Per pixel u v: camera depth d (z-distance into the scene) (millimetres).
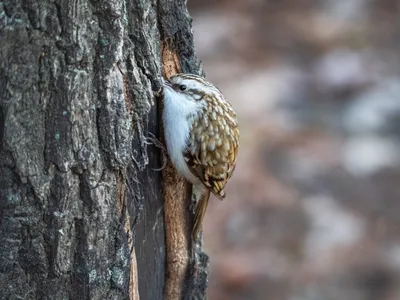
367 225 14266
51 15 6148
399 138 16266
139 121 6938
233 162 8164
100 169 6516
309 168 15258
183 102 7559
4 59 6164
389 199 14812
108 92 6430
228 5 21031
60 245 6516
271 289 12953
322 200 14602
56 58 6219
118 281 6789
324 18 20703
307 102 17312
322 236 13898
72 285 6660
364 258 13523
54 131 6320
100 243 6641
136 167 6996
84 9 6215
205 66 18500
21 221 6434
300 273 13219
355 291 12930
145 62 6969
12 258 6500
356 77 18109
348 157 15648
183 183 7922
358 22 20547
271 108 16922
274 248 13609
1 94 6211
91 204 6527
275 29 20125
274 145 15797
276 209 14273
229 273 13102
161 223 7801
